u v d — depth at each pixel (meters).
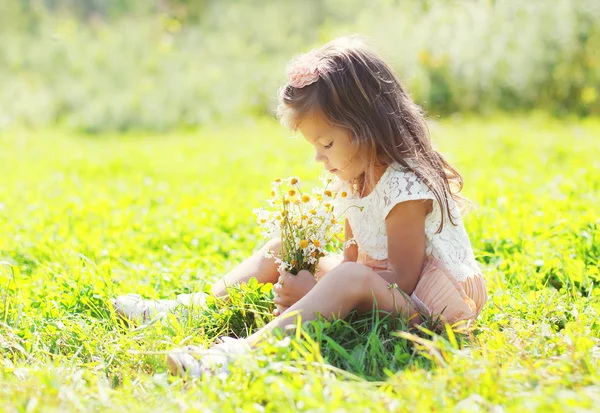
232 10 16.11
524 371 2.70
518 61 12.45
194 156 9.61
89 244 5.19
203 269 4.53
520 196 5.96
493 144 9.19
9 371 3.02
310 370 2.76
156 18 17.12
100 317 3.74
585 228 4.70
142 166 9.07
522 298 3.74
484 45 12.66
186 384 2.87
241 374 2.80
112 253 5.02
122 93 13.32
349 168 3.49
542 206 5.47
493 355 2.90
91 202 6.71
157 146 10.66
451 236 3.49
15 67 14.69
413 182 3.38
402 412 2.44
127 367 3.11
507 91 12.48
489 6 13.40
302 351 2.79
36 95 13.43
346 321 3.28
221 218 5.86
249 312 3.53
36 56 14.76
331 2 15.78
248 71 13.59
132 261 4.93
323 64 3.41
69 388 2.69
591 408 2.35
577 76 12.41
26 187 7.55
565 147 8.55
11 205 6.47
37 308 3.81
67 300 3.86
